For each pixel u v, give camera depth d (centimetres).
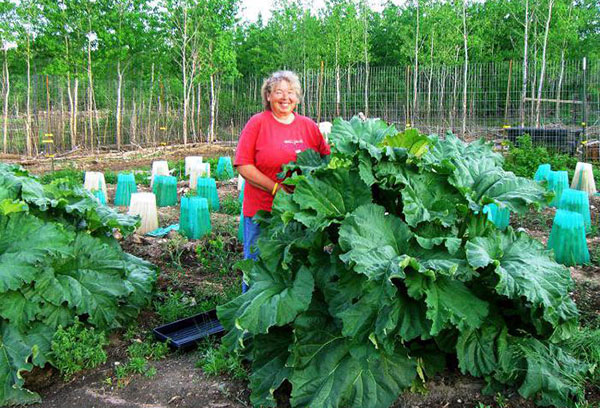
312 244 341
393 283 308
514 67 2616
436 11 2498
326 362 320
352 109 2444
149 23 2400
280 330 350
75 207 447
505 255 345
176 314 474
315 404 305
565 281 333
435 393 332
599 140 1612
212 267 613
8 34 2003
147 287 462
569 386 321
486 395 328
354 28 2631
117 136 2250
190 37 2455
